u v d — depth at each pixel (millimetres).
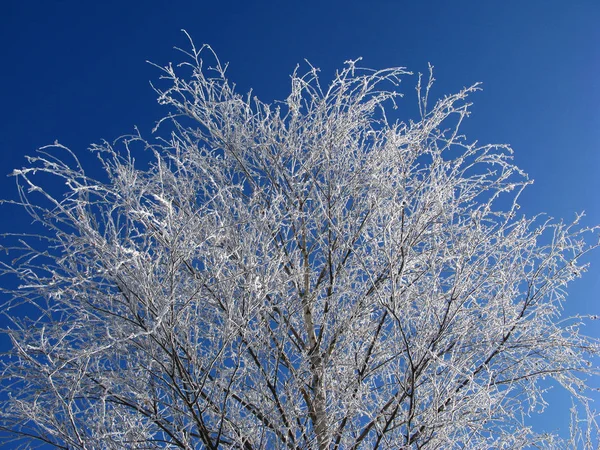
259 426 3379
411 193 4062
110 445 3061
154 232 3105
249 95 4859
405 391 3549
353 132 4703
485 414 3734
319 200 4332
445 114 4223
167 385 3326
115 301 3285
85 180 3479
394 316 3422
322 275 4648
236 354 3332
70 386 3145
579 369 3873
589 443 4117
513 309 3926
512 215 3934
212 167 4613
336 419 3811
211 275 3213
